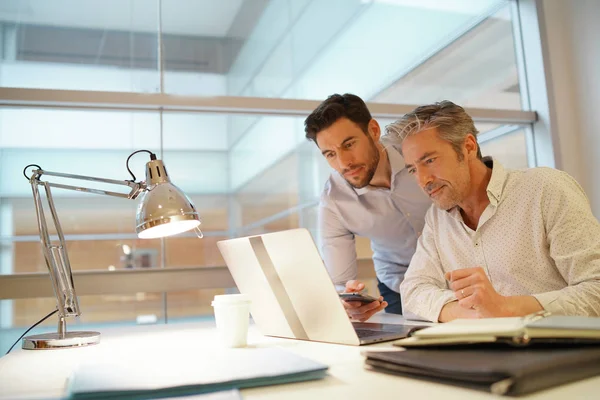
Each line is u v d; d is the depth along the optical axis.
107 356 0.96
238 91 3.02
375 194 1.89
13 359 1.01
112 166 2.70
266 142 3.20
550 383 0.55
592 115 2.78
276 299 1.08
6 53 2.73
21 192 2.55
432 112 1.34
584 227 1.21
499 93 3.07
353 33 3.06
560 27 2.96
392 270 2.14
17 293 2.29
